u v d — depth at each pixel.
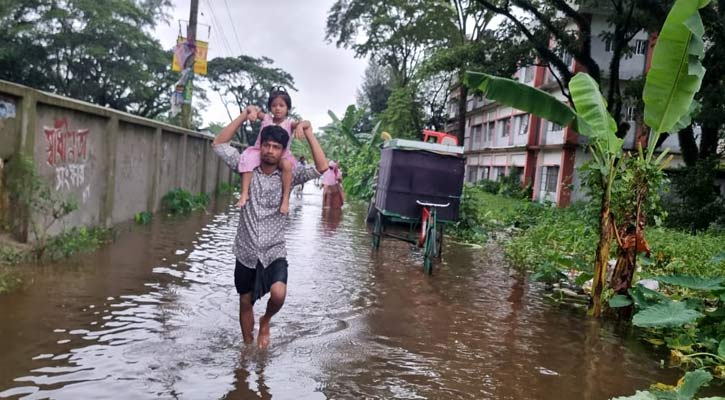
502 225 17.34
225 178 22.83
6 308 5.23
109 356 4.33
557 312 6.91
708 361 5.27
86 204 9.16
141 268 7.29
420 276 8.48
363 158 26.27
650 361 5.27
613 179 6.75
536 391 4.38
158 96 34.06
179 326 5.17
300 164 4.85
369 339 5.31
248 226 4.62
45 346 4.42
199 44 19.55
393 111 35.94
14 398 3.54
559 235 11.48
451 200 9.77
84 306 5.50
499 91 7.12
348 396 4.00
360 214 17.28
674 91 6.34
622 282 6.72
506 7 17.77
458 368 4.74
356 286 7.44
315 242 10.92
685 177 17.86
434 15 36.59
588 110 6.82
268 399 3.83
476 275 8.91
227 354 4.59
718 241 12.37
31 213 7.15
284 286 4.55
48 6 28.38
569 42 17.95
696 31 5.82
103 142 9.70
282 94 4.78
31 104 6.98
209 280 6.96
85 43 28.67
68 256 7.47
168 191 14.11
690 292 7.73
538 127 30.50
